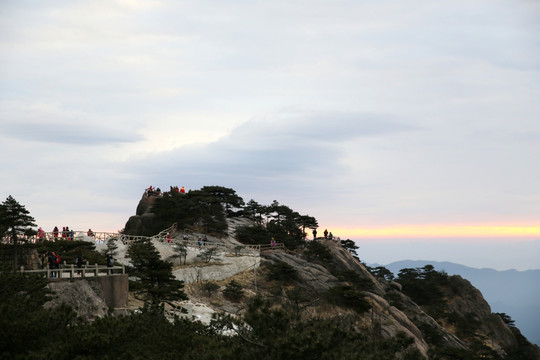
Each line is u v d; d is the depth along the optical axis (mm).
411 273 151125
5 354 23266
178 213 97125
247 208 128875
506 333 133375
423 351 78312
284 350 21547
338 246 119875
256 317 23359
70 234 69375
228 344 24781
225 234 99812
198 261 80312
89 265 56812
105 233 75000
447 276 147875
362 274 113750
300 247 113312
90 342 24312
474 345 105438
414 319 100688
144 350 26000
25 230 56094
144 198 111375
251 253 88625
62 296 42344
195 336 29359
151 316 30891
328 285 84125
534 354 133250
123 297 50250
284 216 132875
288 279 81125
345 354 22031
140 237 78250
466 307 137625
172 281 57781
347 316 61719
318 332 22641
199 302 65938
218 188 121875
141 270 57812
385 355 22891
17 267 54250
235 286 72062
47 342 24516
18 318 25281
